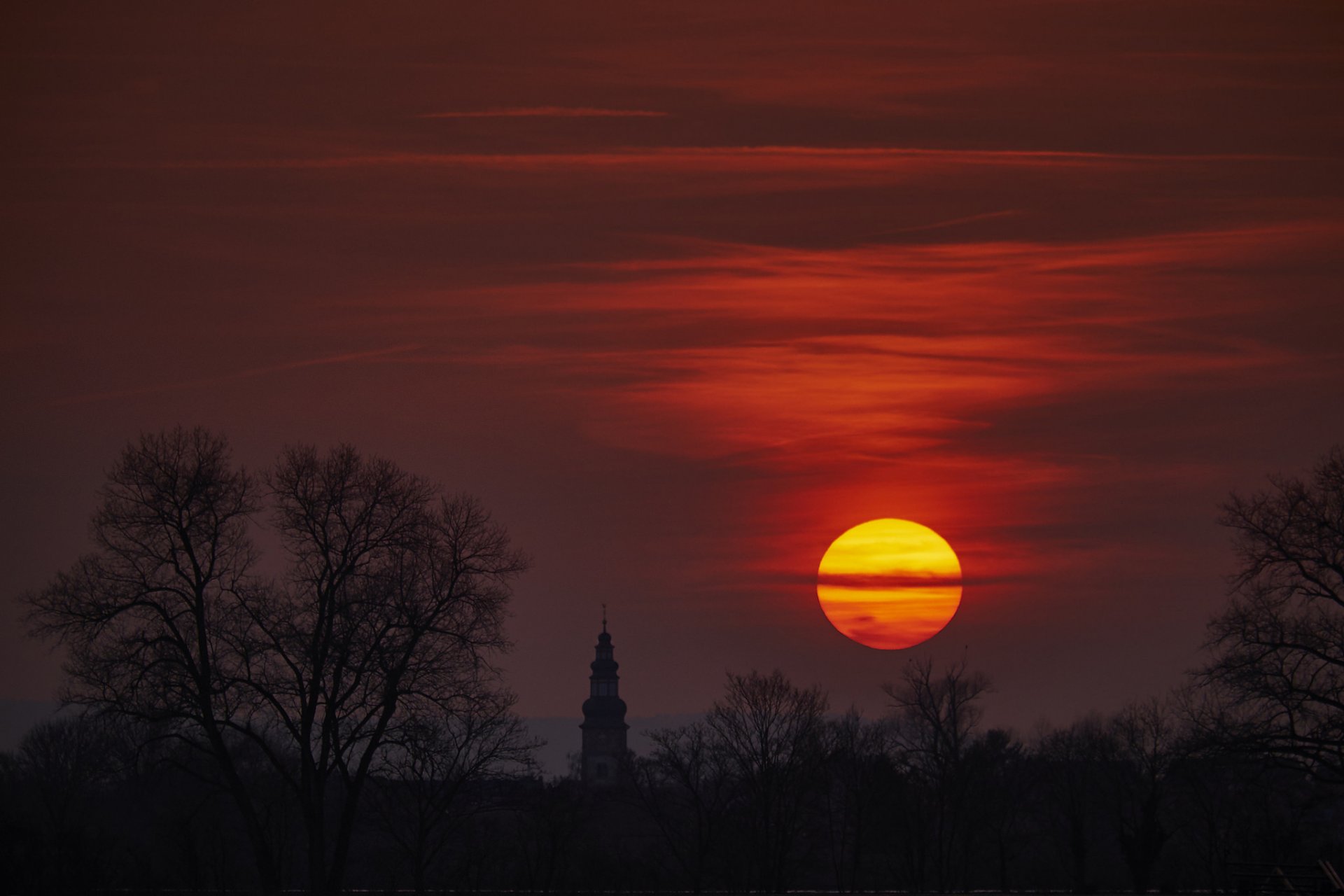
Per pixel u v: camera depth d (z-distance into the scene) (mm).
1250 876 176500
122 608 196875
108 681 194500
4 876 193500
